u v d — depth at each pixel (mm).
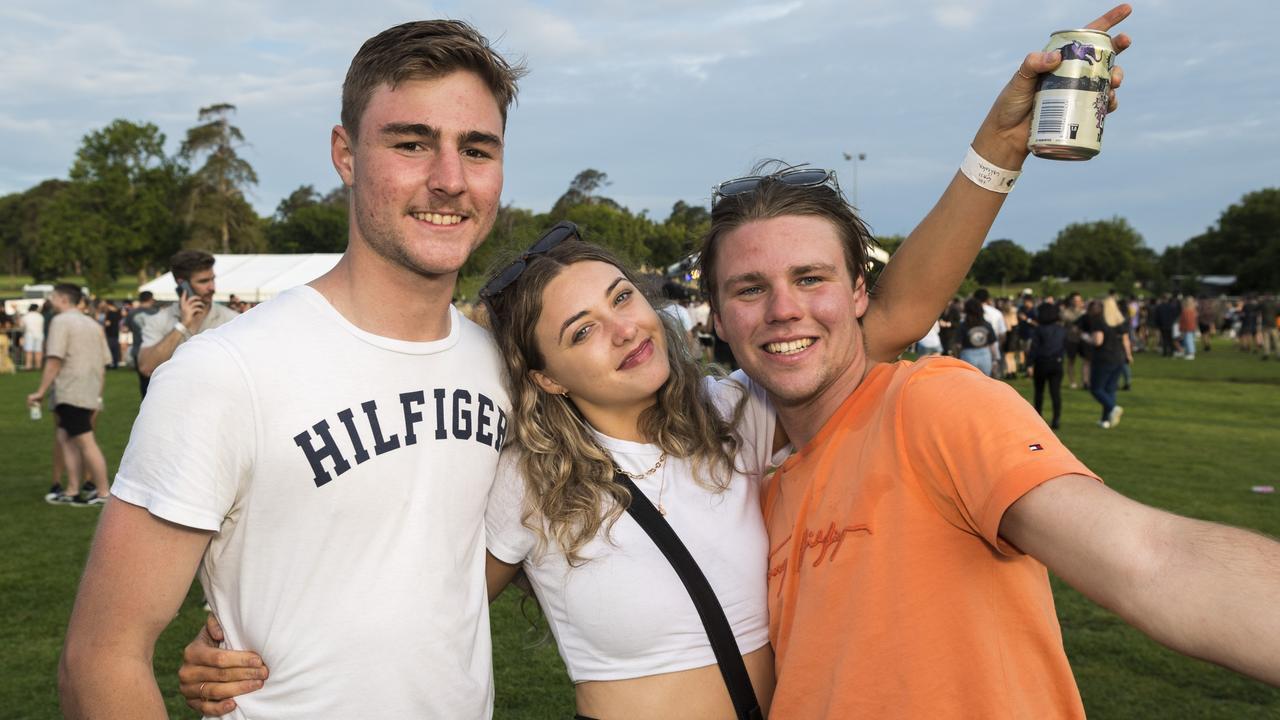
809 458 1853
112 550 1597
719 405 2289
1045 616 1479
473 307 2408
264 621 1706
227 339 1683
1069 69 1619
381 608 1720
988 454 1356
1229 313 40062
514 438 2131
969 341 13312
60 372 7395
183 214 67438
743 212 1880
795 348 1837
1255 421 12258
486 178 1799
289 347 1709
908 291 2014
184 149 68625
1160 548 1078
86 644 1593
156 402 1613
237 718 1712
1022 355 20922
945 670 1467
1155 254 109312
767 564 2094
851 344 1870
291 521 1693
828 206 1869
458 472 1876
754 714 1954
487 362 2090
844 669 1556
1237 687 3893
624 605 2002
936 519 1513
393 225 1739
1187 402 14664
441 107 1722
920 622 1491
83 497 7539
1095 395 11617
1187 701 3773
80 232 65312
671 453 2158
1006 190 1871
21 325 25359
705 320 14547
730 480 2162
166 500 1570
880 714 1507
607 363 2104
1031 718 1434
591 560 2033
